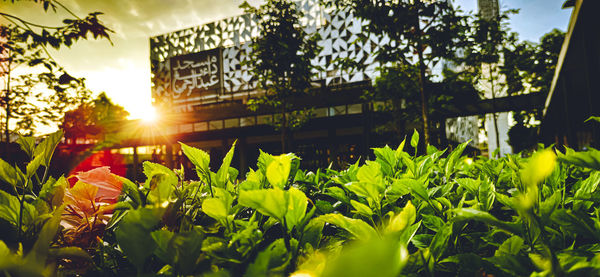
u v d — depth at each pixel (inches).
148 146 1151.0
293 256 15.6
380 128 602.5
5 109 488.1
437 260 17.2
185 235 13.5
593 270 12.1
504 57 603.2
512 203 18.9
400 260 4.9
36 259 11.9
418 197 23.1
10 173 20.1
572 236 18.3
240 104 1109.1
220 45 1482.5
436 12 360.8
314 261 13.7
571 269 12.5
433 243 17.3
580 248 16.7
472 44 369.1
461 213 14.9
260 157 26.3
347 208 29.2
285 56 543.2
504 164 40.1
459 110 746.2
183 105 1480.1
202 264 14.5
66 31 115.6
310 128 1004.6
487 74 649.0
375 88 581.0
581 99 432.5
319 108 1051.3
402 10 356.8
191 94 1461.6
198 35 1539.1
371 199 21.2
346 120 968.3
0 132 514.6
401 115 564.7
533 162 10.9
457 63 486.6
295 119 594.9
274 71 557.0
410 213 14.3
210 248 15.5
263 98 584.4
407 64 396.8
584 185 22.4
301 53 628.7
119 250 21.5
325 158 1011.9
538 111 693.3
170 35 1600.6
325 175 41.7
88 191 25.0
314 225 19.3
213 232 22.1
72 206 26.0
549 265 12.5
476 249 21.6
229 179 28.4
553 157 10.2
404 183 23.6
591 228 15.7
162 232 13.9
